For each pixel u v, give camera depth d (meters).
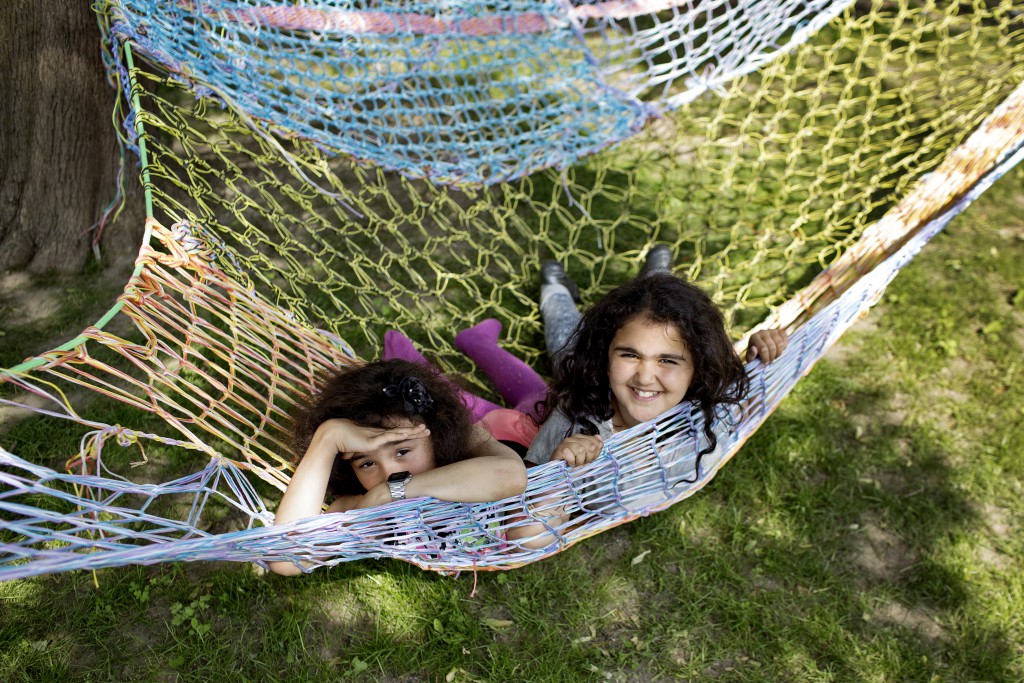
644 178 4.15
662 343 2.19
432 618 2.41
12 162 3.28
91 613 2.34
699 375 2.23
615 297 2.27
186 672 2.25
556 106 3.92
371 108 4.21
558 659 2.32
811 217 3.74
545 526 2.11
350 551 1.91
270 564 2.11
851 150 4.32
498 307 3.30
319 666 2.29
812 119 4.55
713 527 2.67
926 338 3.31
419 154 3.61
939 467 2.86
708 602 2.47
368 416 2.15
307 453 2.04
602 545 2.61
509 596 2.46
